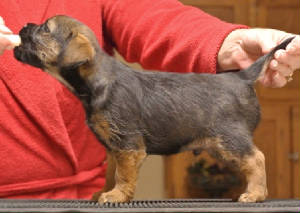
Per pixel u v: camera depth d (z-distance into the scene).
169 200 1.46
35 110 1.73
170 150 1.41
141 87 1.38
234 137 1.37
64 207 1.15
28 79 1.74
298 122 3.94
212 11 3.85
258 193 1.35
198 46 1.67
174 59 1.73
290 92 3.94
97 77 1.35
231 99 1.39
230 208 1.09
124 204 1.26
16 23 1.75
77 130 1.82
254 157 1.37
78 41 1.32
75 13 1.86
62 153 1.77
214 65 1.62
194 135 1.38
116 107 1.33
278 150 3.96
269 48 1.49
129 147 1.34
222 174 3.72
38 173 1.75
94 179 1.87
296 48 1.42
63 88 1.78
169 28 1.80
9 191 1.71
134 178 1.35
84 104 1.39
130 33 1.89
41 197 1.74
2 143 1.71
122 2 1.95
